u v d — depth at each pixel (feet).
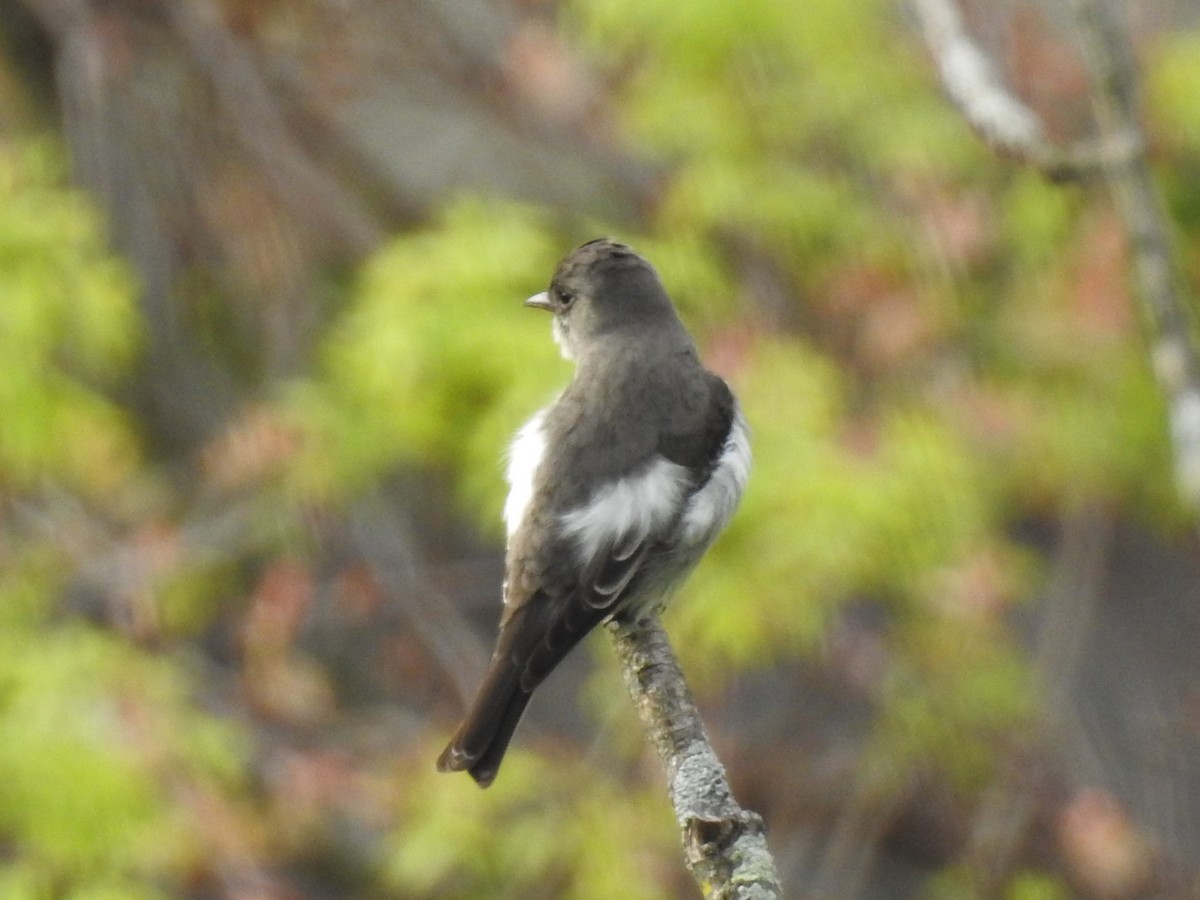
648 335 32.27
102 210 50.90
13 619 44.04
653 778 44.80
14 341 43.96
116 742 41.11
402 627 50.06
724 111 45.50
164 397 53.31
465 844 43.34
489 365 42.50
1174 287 30.25
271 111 53.57
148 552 45.65
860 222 45.29
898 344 44.62
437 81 53.16
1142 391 45.21
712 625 40.98
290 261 51.98
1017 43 47.26
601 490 30.30
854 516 40.78
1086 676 52.16
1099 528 47.93
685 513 30.35
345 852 49.78
